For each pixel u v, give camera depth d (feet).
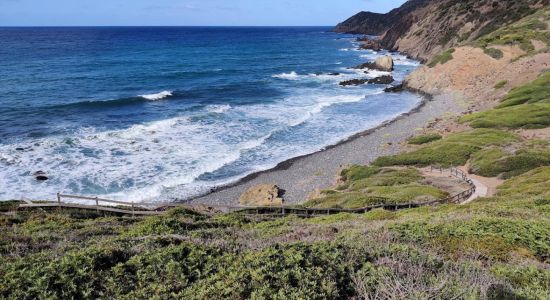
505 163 100.99
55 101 178.29
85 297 22.76
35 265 25.68
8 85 208.33
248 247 31.27
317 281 22.68
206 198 97.55
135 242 34.32
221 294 21.56
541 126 129.90
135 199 93.15
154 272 25.08
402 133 151.02
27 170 102.73
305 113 179.11
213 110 175.73
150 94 201.26
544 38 242.17
